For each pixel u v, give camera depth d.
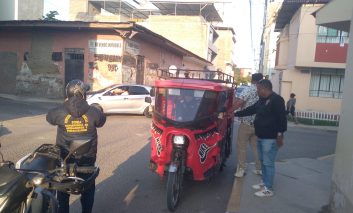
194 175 6.26
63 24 20.78
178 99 6.36
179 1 47.00
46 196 3.54
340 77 25.73
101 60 21.62
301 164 9.05
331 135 17.02
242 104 7.45
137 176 7.53
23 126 12.52
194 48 45.94
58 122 4.47
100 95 16.83
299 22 25.61
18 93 23.33
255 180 7.38
